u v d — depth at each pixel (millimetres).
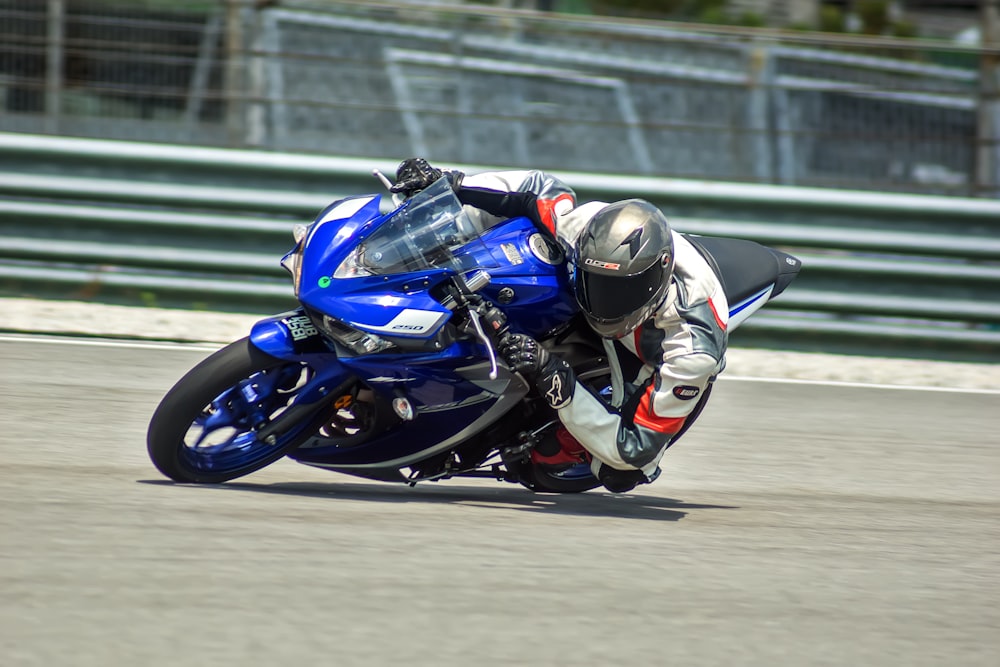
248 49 29922
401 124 30328
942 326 29250
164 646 9414
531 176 15148
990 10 31953
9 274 27641
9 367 22000
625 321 13852
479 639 10102
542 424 15383
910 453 20984
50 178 27781
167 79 29750
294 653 9484
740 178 30656
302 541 12414
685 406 14500
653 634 10586
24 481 14406
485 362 14086
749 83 30828
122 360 23312
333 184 28781
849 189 30500
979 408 24906
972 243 29391
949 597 12594
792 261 17234
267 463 14672
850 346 29047
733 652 10336
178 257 28062
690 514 15859
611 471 14953
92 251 27891
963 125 30891
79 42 29406
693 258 14820
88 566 11086
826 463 19875
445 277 13680
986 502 18047
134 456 16484
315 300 13289
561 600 11281
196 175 28328
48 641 9305
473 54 30609
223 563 11469
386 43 30531
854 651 10625
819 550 14250
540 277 14156
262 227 28281
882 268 29000
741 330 28672
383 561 11969
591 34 30828
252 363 13664
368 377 13688
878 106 30875
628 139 30656
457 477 17203
